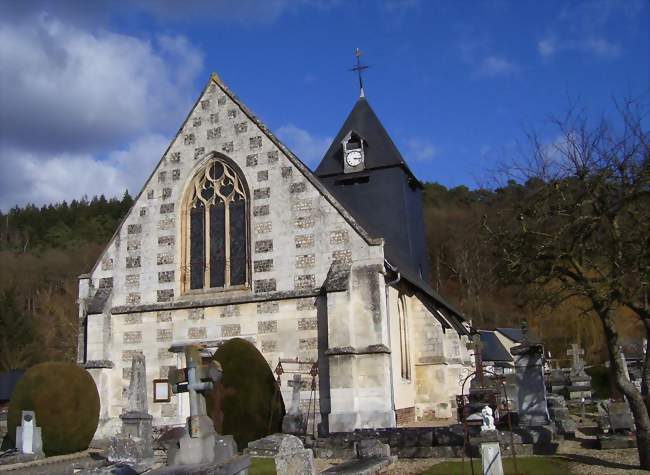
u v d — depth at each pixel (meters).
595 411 29.48
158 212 25.89
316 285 22.89
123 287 25.56
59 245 85.12
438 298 32.62
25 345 61.88
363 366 21.14
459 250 70.75
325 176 34.00
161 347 24.36
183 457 10.84
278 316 23.09
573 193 14.95
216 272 24.91
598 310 14.49
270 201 24.25
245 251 24.59
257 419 19.75
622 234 14.25
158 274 25.25
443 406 27.80
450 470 14.48
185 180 25.86
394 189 33.12
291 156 24.38
